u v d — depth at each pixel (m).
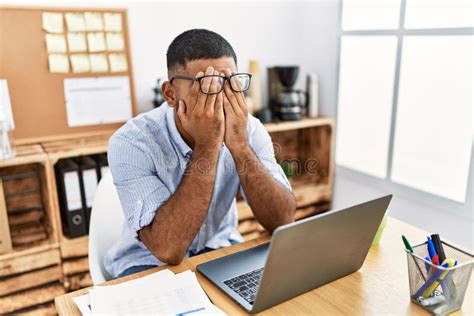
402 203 2.32
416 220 2.26
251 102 2.51
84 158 2.08
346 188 2.67
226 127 1.23
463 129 1.99
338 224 0.92
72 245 1.97
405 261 1.11
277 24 2.69
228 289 0.98
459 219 2.04
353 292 0.97
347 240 0.97
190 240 1.14
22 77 2.01
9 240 1.84
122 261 1.34
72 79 2.12
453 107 2.01
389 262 1.11
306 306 0.92
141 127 1.33
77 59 2.11
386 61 2.30
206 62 1.15
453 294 0.89
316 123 2.53
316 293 0.97
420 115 2.17
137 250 1.35
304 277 0.94
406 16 2.15
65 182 1.92
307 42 2.77
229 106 1.21
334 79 2.62
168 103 1.27
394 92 2.26
